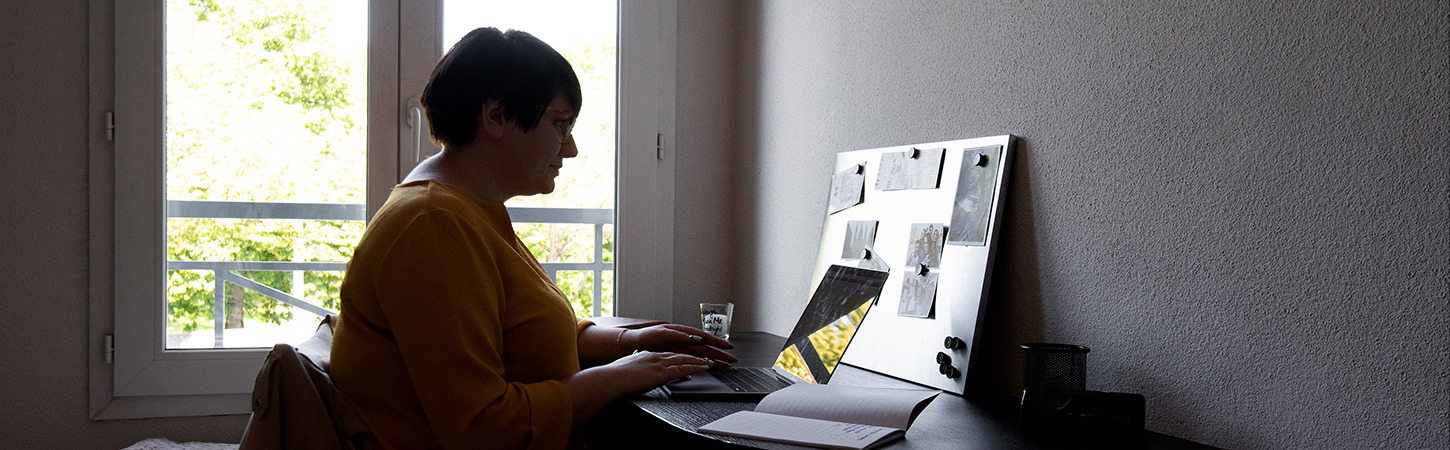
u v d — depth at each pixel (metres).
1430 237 0.93
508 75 1.24
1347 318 1.01
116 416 2.14
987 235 1.49
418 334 1.09
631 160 2.45
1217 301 1.16
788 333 2.22
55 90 2.08
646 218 2.47
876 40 1.90
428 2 2.29
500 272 1.21
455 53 1.26
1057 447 1.12
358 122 2.28
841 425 1.16
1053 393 1.17
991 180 1.51
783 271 2.26
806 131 2.18
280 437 1.08
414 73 2.28
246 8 2.21
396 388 1.15
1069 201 1.40
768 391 1.35
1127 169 1.29
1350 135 1.01
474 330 1.11
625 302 2.46
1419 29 0.94
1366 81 0.99
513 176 1.32
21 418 2.08
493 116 1.25
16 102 2.05
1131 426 1.14
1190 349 1.20
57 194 2.09
